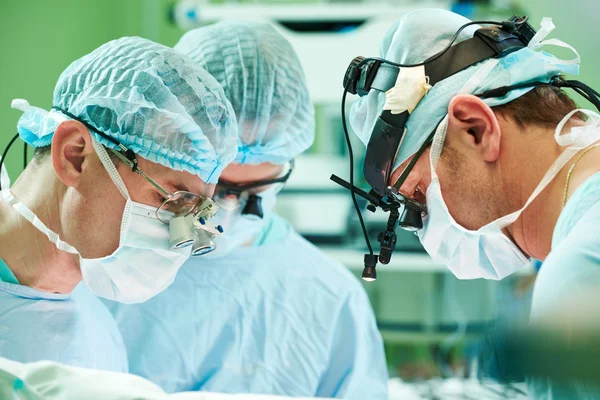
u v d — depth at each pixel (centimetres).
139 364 172
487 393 227
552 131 111
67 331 136
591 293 79
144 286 133
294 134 182
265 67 177
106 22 312
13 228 132
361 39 276
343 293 192
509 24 123
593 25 284
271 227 203
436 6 274
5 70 304
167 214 129
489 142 113
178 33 309
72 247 127
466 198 118
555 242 100
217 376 175
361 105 139
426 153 121
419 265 259
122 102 124
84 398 92
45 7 308
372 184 130
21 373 96
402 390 248
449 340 262
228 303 184
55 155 124
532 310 87
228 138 137
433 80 123
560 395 78
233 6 289
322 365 183
